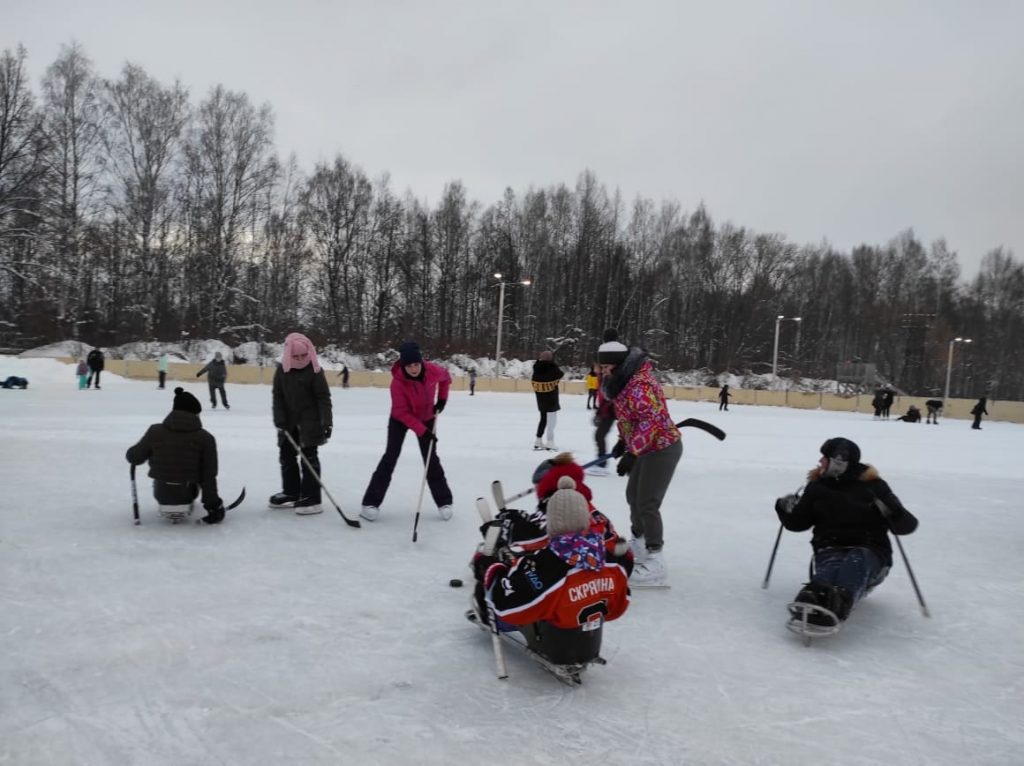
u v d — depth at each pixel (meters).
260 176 50.41
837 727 3.24
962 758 3.01
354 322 59.09
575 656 3.45
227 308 49.12
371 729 3.00
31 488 7.39
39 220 39.31
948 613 4.93
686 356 70.06
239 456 10.09
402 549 5.79
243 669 3.50
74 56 45.50
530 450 12.27
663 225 74.38
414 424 6.53
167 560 5.18
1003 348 78.19
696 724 3.20
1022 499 9.80
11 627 3.87
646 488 5.30
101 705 3.08
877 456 14.94
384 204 61.69
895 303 80.06
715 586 5.32
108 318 46.09
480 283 65.19
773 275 75.94
